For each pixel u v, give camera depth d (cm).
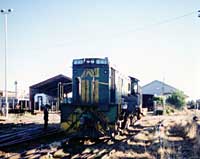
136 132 1986
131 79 2497
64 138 1584
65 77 4541
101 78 1545
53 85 4847
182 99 6384
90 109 1441
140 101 3097
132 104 2342
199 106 7288
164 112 4834
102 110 1433
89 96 1548
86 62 1577
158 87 7975
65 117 1470
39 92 4906
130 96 2283
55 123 2630
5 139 1477
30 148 1266
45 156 1080
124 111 1878
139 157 1140
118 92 1767
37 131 1881
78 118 1446
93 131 1426
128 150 1267
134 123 2598
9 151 1190
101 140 1507
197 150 1320
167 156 1178
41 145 1286
